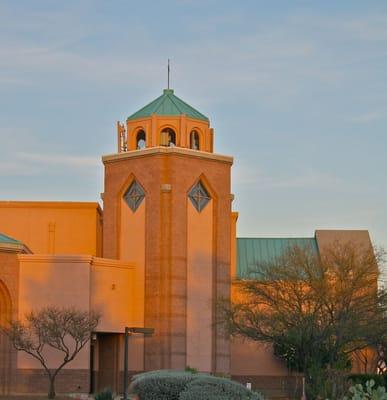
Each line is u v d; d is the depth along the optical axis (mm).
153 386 39938
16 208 89812
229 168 81000
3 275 72562
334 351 66188
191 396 37344
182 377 40031
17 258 73312
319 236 92938
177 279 77062
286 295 68625
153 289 77250
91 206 89750
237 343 83062
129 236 79375
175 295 76875
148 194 78375
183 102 82125
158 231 77625
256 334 68312
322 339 66125
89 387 72312
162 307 76875
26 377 71812
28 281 73250
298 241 93062
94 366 76812
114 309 75938
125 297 77062
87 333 70500
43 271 73375
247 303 70188
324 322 66562
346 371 64875
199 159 79375
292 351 79062
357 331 66375
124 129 82000
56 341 69000
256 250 92375
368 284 68188
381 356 78125
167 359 76125
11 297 72750
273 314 67000
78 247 89250
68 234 89562
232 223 89625
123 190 80188
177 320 76750
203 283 78625
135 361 77125
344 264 68875
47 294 73188
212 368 77812
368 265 70062
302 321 66000
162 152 78000
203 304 78312
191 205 78938
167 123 80375
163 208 77812
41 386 71750
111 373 77125
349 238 92688
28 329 70625
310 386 63906
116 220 80062
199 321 78000
